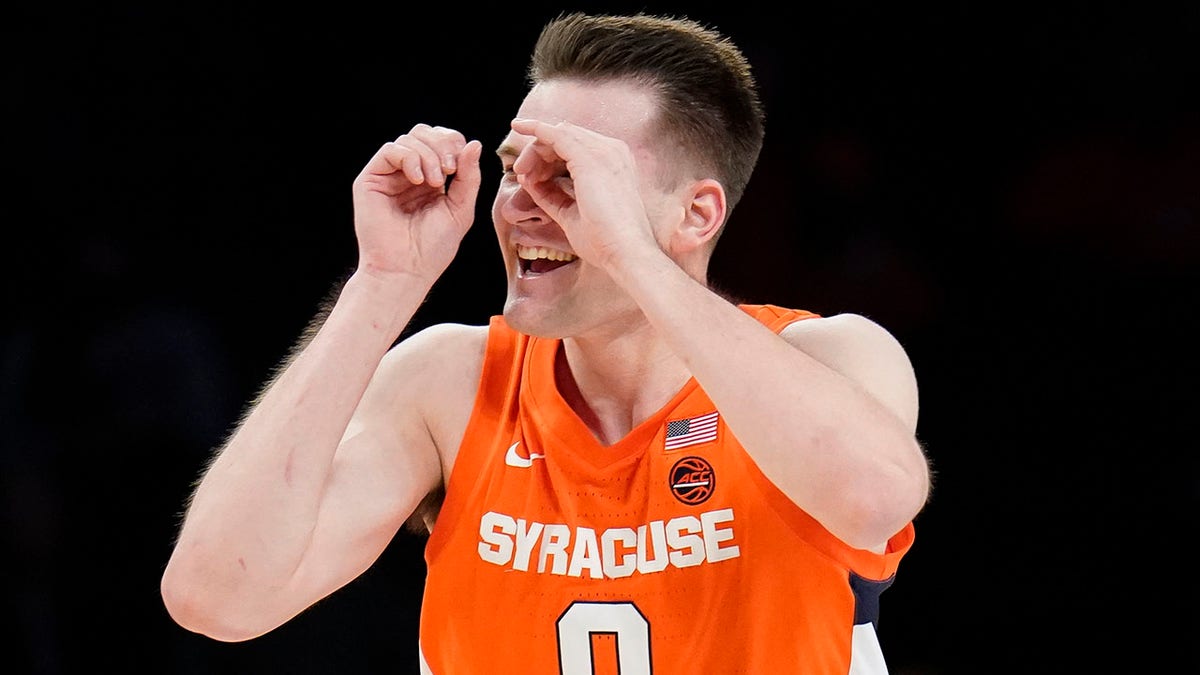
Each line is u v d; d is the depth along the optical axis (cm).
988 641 980
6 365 930
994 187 1066
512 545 387
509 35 1079
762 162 1068
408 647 890
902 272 1048
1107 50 1077
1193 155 1038
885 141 1084
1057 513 993
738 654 373
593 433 402
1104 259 1035
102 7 1044
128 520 909
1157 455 989
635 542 381
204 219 1039
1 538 900
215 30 1057
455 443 408
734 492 379
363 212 386
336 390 375
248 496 363
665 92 405
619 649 377
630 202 367
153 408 926
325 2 1068
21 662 895
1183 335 1007
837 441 349
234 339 1030
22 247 973
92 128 1031
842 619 379
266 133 1057
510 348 419
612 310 388
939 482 1012
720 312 357
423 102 1074
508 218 389
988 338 1035
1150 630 959
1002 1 1088
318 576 381
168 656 897
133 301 977
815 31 1101
